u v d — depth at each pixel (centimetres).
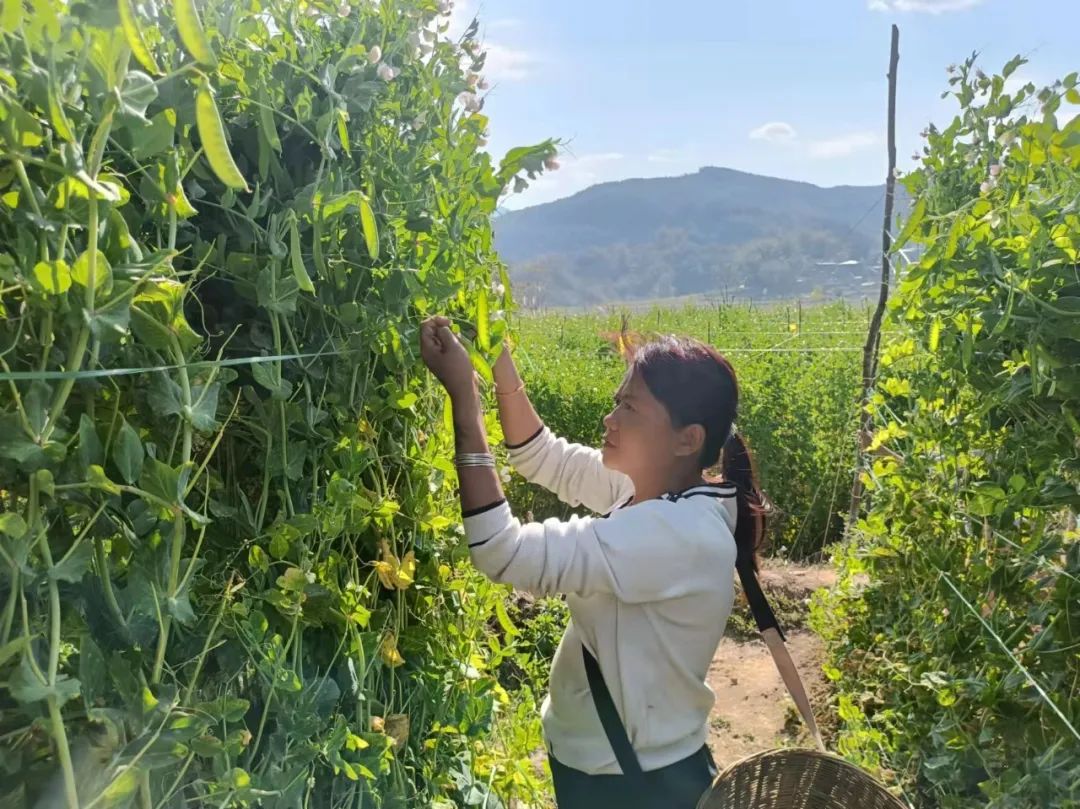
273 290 143
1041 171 216
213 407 121
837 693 382
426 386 209
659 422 179
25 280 97
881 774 287
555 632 435
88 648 107
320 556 167
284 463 153
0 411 98
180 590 119
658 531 167
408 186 186
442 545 219
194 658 135
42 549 100
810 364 932
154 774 122
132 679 114
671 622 171
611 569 165
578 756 180
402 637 201
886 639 319
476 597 234
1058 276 189
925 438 277
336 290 170
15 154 96
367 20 183
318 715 157
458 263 188
